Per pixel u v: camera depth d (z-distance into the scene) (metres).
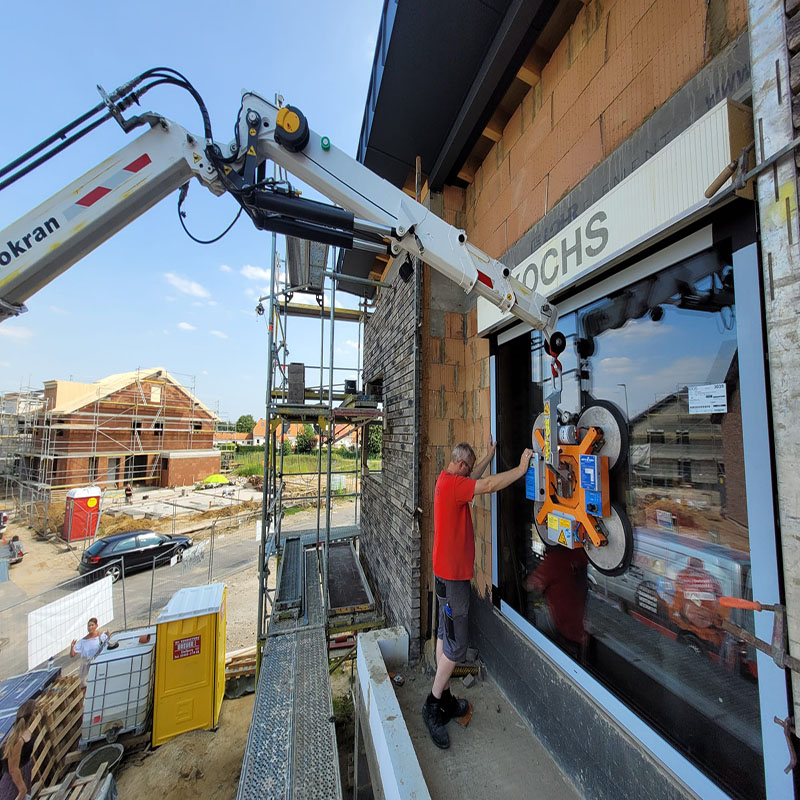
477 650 2.96
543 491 2.03
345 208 1.86
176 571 9.38
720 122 1.16
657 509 1.59
